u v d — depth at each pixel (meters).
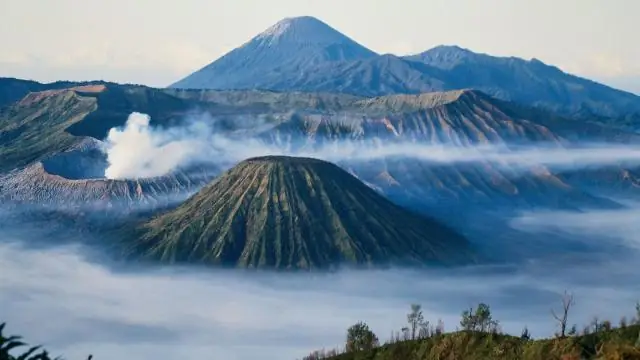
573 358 85.69
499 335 100.44
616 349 82.06
